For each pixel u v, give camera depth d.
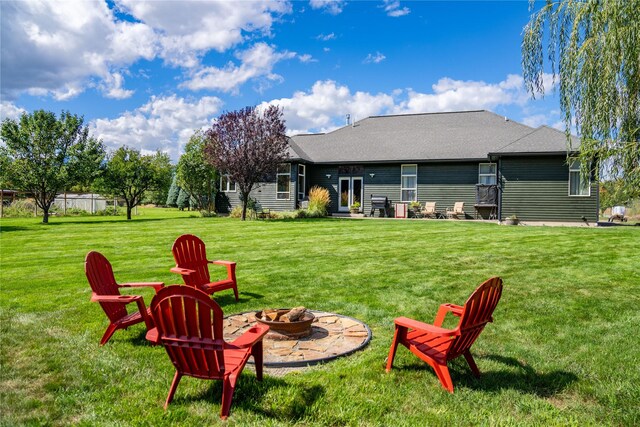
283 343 4.12
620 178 5.77
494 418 2.79
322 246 10.66
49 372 3.46
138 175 22.59
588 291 6.20
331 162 23.31
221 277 7.12
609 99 5.57
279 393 3.08
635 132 5.58
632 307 5.41
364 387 3.21
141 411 2.85
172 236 13.06
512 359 3.81
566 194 17.88
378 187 22.78
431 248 10.21
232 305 5.50
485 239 11.83
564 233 13.27
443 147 22.22
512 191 18.48
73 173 20.38
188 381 3.29
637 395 3.11
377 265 8.13
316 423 2.71
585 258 8.78
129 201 22.78
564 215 17.91
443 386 3.23
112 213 29.53
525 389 3.25
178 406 2.91
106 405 2.92
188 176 24.38
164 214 29.53
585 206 17.66
